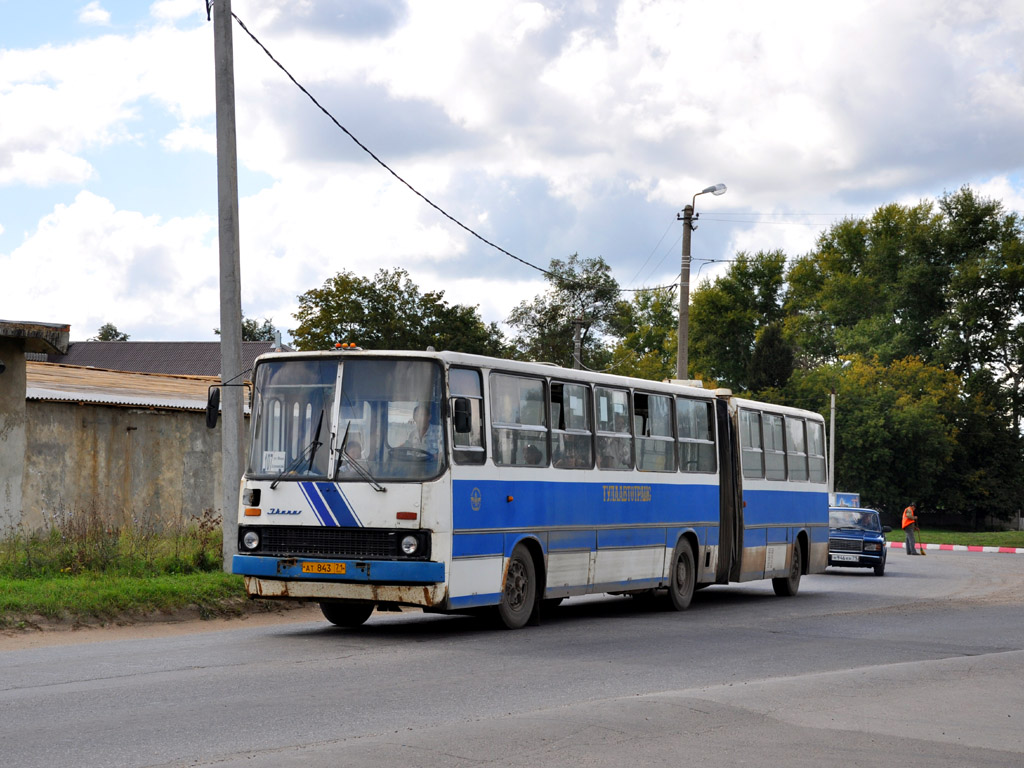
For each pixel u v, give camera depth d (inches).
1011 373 3681.1
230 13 796.6
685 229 1585.9
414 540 579.5
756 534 957.2
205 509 1163.9
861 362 3555.6
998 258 3649.1
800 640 641.0
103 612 625.6
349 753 311.3
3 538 937.5
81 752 310.8
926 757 331.0
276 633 614.2
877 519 1441.9
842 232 4057.6
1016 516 3703.3
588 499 723.4
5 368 943.7
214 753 311.1
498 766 302.5
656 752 325.1
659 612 821.9
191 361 2839.6
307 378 610.2
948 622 774.5
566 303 4335.6
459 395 607.2
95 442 1061.1
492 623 684.1
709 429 897.5
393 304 2635.3
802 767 311.9
